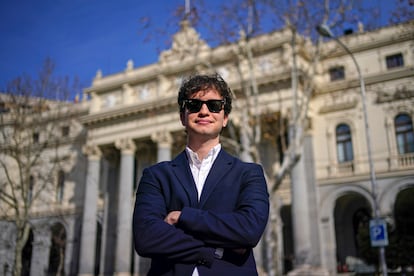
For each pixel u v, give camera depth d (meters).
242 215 2.54
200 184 2.91
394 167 32.94
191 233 2.49
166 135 39.53
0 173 27.88
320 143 36.38
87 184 42.62
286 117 32.62
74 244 44.00
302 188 32.94
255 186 2.78
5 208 28.83
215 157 2.97
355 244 36.16
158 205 2.75
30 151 27.88
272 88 33.97
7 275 25.64
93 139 43.75
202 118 3.03
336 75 37.31
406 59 34.62
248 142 22.86
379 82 35.06
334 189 34.25
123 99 43.34
